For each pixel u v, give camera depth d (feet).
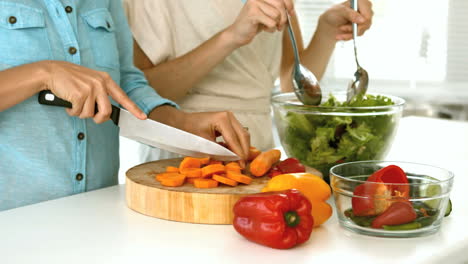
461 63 11.65
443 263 3.20
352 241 3.41
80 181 4.39
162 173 4.22
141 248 3.30
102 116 3.76
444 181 3.41
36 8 4.07
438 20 11.58
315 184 3.57
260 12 5.14
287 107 4.64
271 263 3.08
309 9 12.21
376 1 11.78
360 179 3.79
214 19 6.00
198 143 4.30
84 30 4.39
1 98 3.59
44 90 3.73
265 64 6.49
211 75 6.10
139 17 5.92
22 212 3.90
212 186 3.86
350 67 12.13
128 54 5.06
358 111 4.46
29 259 3.12
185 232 3.57
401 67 11.93
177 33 6.06
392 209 3.42
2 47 3.95
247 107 6.27
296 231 3.27
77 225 3.66
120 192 4.43
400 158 5.70
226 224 3.73
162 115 4.74
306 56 6.88
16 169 4.08
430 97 11.87
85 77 3.68
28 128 4.06
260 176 4.19
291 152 4.82
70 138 4.28
